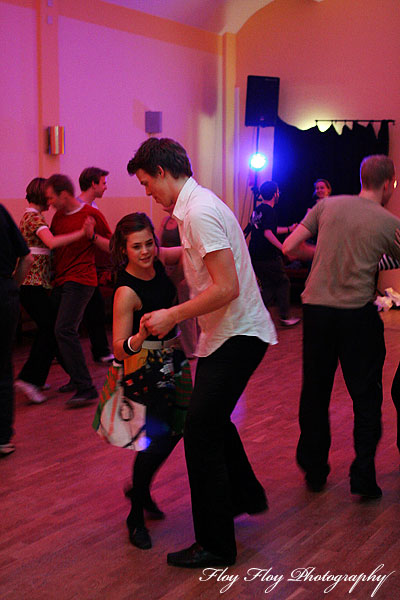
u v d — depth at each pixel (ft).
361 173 10.54
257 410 15.20
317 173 31.65
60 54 24.35
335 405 15.52
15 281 12.56
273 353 20.71
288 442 13.16
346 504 10.42
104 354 19.19
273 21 32.55
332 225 10.36
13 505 10.46
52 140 24.02
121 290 8.83
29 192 15.93
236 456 9.23
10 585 8.23
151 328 7.77
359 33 30.66
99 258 24.17
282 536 9.42
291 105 32.63
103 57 26.30
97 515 10.13
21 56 23.04
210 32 32.19
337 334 10.41
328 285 10.38
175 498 10.70
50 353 15.78
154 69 28.99
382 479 11.38
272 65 32.83
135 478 9.16
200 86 31.94
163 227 19.89
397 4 29.63
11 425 12.56
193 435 8.25
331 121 31.68
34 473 11.71
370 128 30.32
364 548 9.09
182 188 8.06
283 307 24.89
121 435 8.98
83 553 9.02
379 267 10.75
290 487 11.07
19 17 22.82
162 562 8.78
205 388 8.17
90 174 16.89
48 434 13.69
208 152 32.99
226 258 7.66
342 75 31.24
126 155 27.91
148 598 7.96
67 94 24.82
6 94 22.58
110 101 26.84
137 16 27.76
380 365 10.47
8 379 12.49
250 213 34.24
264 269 24.56
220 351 8.17
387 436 13.43
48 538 9.43
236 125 33.88
